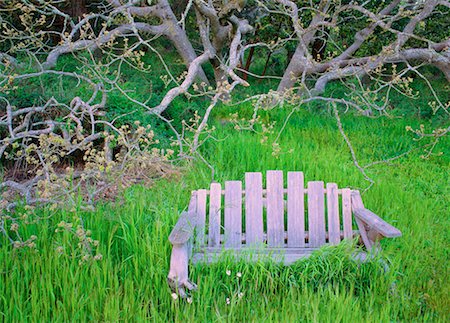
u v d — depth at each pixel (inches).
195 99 348.8
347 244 160.4
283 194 180.7
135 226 173.0
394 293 149.4
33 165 242.7
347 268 155.5
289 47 441.1
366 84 420.5
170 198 195.2
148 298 147.0
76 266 150.6
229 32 344.8
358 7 275.1
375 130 315.9
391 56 276.8
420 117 354.3
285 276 153.2
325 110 350.6
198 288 144.1
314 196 176.4
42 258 155.8
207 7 313.9
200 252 163.3
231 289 147.3
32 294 137.0
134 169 228.4
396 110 356.8
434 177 245.9
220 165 231.3
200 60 259.3
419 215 201.9
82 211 174.2
